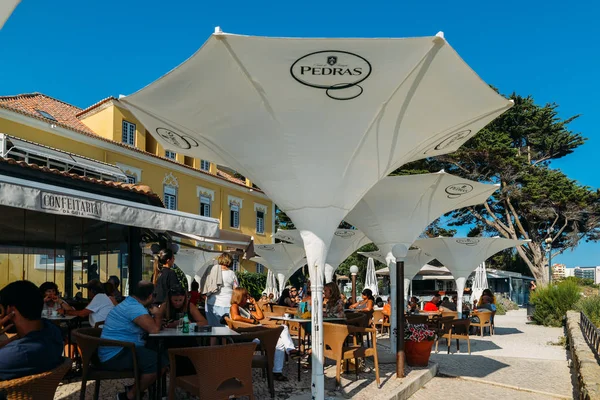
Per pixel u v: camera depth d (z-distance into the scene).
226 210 31.94
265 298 16.28
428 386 7.74
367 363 8.84
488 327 17.67
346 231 16.27
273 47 4.45
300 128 5.45
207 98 5.29
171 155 28.14
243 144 5.84
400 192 9.20
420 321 11.39
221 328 5.91
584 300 17.38
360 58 4.59
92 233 11.39
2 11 2.90
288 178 5.84
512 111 33.28
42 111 22.03
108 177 20.59
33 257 10.46
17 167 9.55
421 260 21.34
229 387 4.79
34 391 3.25
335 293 8.53
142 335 5.16
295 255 22.48
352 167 5.86
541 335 16.20
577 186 31.67
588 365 6.27
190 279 20.84
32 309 3.44
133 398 4.96
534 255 32.50
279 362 7.11
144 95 5.38
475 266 15.88
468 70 4.94
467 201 10.34
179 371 5.92
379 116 5.44
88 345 4.82
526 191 30.47
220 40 4.38
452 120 6.07
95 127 23.94
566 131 33.56
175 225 7.55
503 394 7.32
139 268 11.51
